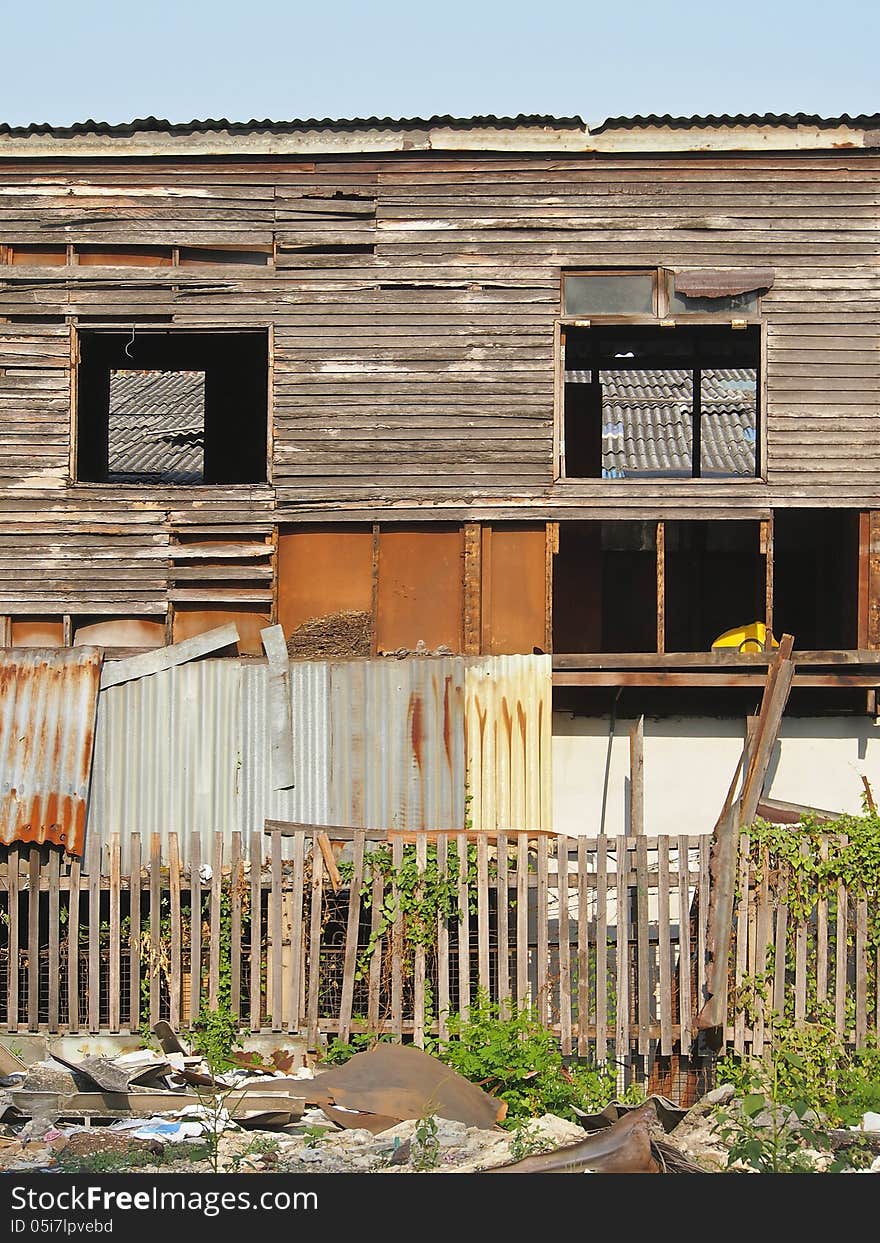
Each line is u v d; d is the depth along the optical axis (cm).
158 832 1283
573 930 1241
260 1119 1028
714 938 1156
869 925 1161
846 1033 1146
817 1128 1005
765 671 1348
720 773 1393
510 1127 1052
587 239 1400
